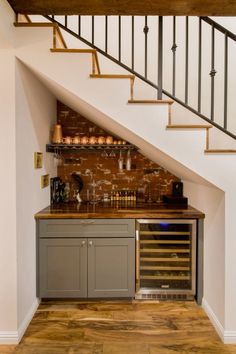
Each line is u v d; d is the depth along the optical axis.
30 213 2.42
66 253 2.60
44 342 2.08
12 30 2.01
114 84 2.12
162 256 2.82
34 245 2.53
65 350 1.99
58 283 2.60
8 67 2.05
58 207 2.93
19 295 2.14
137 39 3.27
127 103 2.13
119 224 2.61
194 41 3.25
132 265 2.63
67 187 3.37
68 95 2.40
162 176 3.38
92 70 2.12
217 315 2.26
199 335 2.17
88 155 3.37
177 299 2.71
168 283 2.81
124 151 3.22
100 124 3.02
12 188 2.06
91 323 2.32
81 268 2.61
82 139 2.98
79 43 3.23
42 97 2.75
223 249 2.14
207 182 2.21
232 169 2.12
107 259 2.62
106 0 1.80
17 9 1.98
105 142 2.98
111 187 3.38
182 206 3.02
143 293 2.67
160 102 2.12
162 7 1.87
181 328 2.26
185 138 2.14
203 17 2.17
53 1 1.84
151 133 2.14
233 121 3.25
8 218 2.07
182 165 2.18
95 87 2.12
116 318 2.40
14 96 2.05
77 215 2.58
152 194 3.38
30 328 2.26
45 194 2.91
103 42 3.25
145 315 2.45
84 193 3.39
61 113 3.36
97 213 2.61
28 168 2.36
